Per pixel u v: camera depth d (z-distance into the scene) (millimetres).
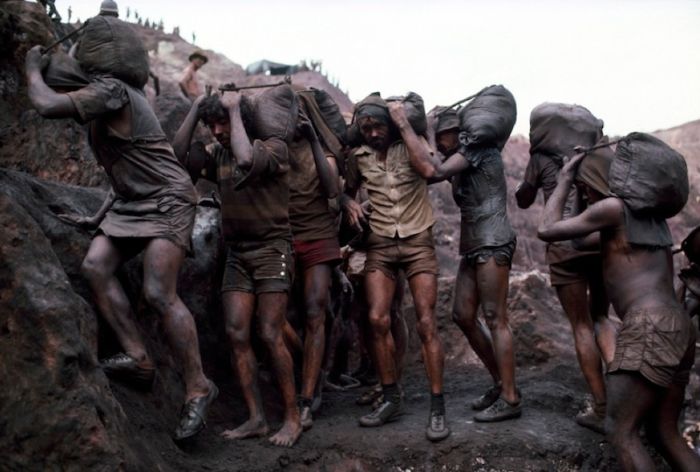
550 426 5699
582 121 5926
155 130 4961
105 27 4844
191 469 4781
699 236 5426
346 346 7141
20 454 4078
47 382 4137
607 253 5098
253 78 16391
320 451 5285
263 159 5086
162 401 5211
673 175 4934
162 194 4891
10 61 6973
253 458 5086
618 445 4855
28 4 7172
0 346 4195
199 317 6152
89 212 5625
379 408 5680
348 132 6004
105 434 4141
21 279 4246
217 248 6414
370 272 5742
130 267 5488
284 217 5418
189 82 11633
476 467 5211
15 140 6656
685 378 5004
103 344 5051
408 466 5238
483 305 5781
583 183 5309
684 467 5066
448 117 6074
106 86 4688
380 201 5762
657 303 4875
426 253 5672
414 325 8180
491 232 5730
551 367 7441
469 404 6297
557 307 8148
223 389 6055
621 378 4855
